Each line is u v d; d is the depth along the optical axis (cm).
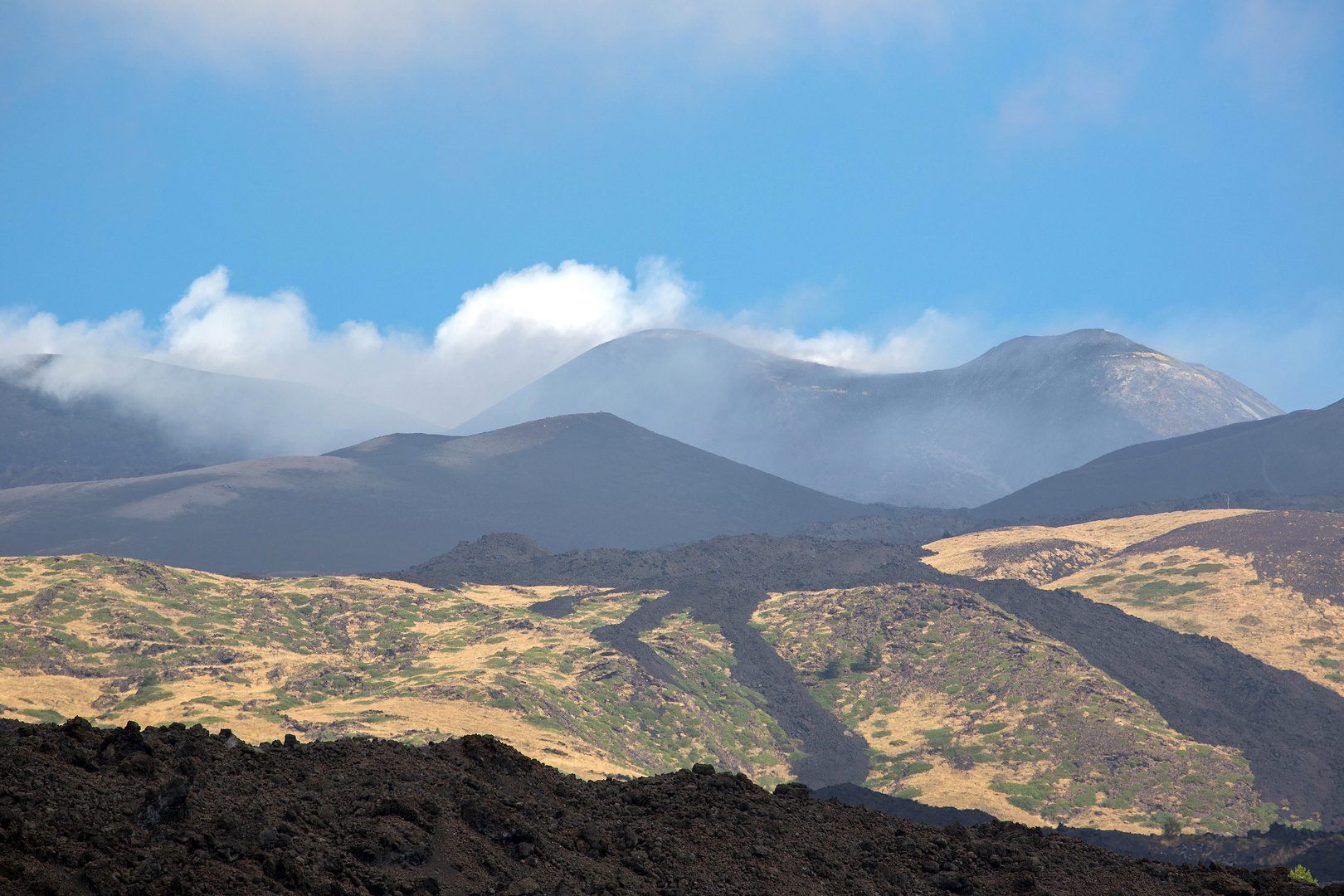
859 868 1791
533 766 2042
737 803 1998
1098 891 1769
